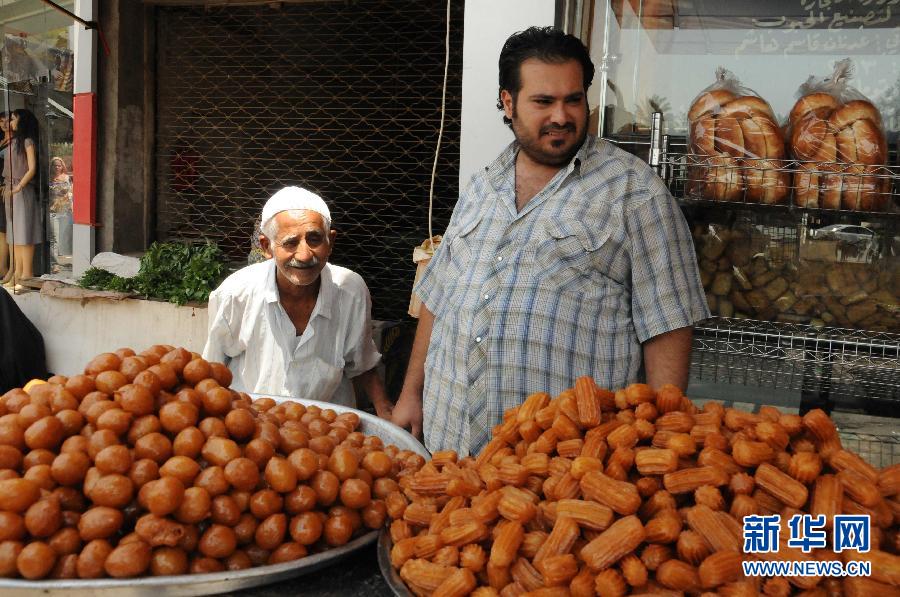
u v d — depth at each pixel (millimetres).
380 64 6086
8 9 6344
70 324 5672
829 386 2914
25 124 6371
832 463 1487
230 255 6559
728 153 2869
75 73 6148
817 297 2994
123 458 1612
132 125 6352
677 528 1371
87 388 1781
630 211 2213
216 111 6555
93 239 6285
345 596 1608
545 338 2234
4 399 1818
